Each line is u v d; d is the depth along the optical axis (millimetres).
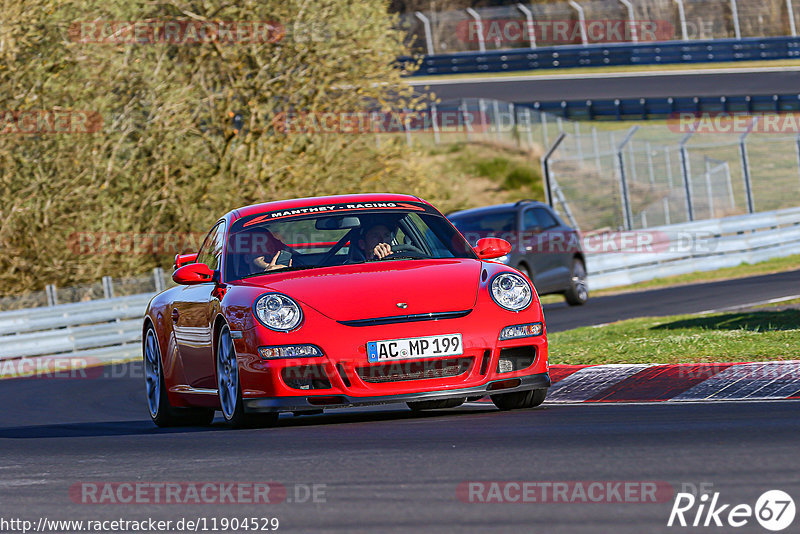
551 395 30344
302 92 94812
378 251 28719
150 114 91938
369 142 99188
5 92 85500
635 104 172250
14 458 25297
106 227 90188
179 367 30734
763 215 95812
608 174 152250
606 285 86562
